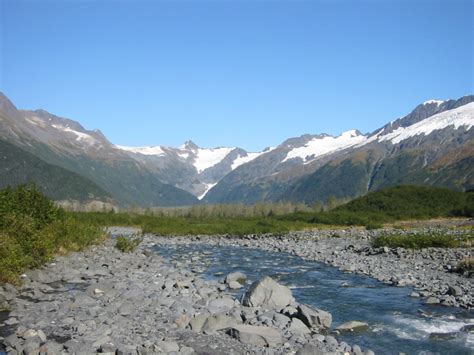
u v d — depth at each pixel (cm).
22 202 3228
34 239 2578
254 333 1383
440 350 1391
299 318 1656
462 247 3669
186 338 1390
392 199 8869
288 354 1273
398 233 5144
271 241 5300
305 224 7369
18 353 1188
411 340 1486
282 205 14825
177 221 8644
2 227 2536
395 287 2380
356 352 1316
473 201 8481
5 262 2044
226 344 1342
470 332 1562
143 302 1794
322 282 2591
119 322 1498
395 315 1803
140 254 3719
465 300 1970
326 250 4144
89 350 1231
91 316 1572
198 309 1742
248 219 10169
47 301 1805
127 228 7644
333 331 1586
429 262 3059
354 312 1867
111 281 2262
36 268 2442
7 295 1800
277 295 1862
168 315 1634
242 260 3706
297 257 3875
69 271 2489
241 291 2306
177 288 2150
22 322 1488
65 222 3534
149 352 1218
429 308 1902
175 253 4256
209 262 3572
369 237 5216
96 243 3897
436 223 6906
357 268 3023
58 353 1188
